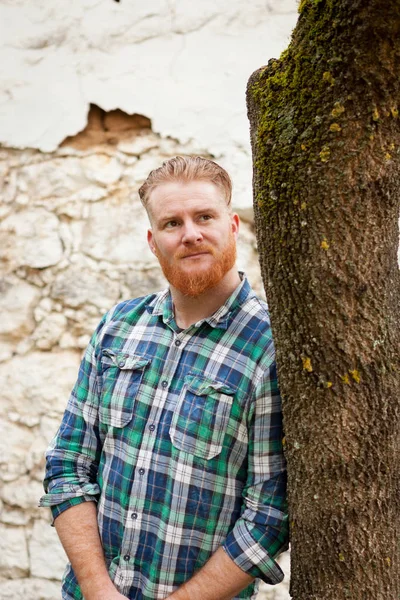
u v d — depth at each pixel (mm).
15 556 2957
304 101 1263
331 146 1242
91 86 3059
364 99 1210
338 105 1214
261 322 1585
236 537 1489
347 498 1372
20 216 3072
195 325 1594
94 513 1661
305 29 1261
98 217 3035
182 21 3035
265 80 1376
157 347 1633
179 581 1527
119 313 1761
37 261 3045
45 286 3047
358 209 1271
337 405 1351
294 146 1283
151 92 3037
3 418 3012
